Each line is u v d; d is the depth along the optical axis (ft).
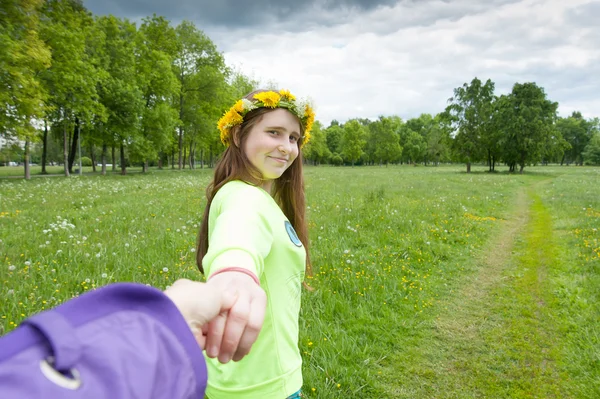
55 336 0.87
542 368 12.16
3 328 11.09
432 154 249.14
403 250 22.95
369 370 11.56
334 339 12.62
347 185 63.41
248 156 4.32
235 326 1.82
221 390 4.37
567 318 15.26
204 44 134.00
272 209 4.11
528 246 26.63
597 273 20.20
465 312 15.99
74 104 80.69
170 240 22.13
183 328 1.31
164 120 111.55
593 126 299.38
